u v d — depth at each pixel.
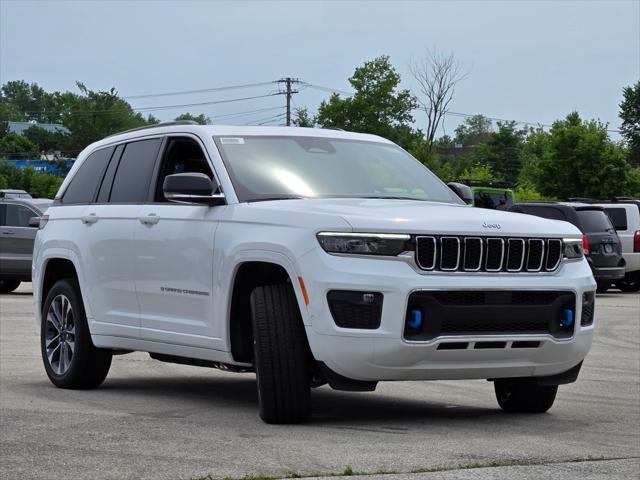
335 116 78.75
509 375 7.41
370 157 8.67
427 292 6.97
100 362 9.31
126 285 8.77
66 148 130.88
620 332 15.66
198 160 8.47
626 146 85.88
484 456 6.18
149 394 9.04
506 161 136.75
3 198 23.95
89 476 5.63
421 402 8.68
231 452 6.26
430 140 75.06
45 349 9.67
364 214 7.15
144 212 8.63
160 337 8.41
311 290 7.02
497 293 7.17
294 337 7.19
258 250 7.37
